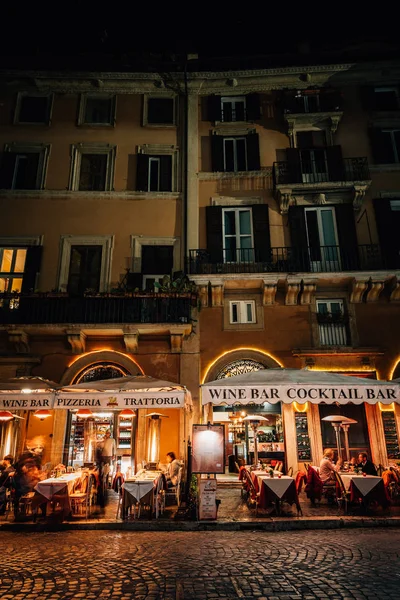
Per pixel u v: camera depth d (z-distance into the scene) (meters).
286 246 15.70
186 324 13.93
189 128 17.38
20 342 14.09
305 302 14.91
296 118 17.00
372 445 13.35
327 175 16.30
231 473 15.73
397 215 15.75
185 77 17.80
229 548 6.78
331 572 5.50
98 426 14.09
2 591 4.89
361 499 9.20
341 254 15.38
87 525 8.38
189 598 4.68
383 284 14.51
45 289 15.27
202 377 14.37
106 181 16.70
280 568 5.69
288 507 9.93
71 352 14.38
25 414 13.79
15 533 7.98
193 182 16.64
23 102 17.77
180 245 15.93
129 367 14.24
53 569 5.70
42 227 15.97
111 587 5.02
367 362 14.17
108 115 17.81
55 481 8.93
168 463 12.20
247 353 14.47
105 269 15.57
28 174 16.77
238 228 16.28
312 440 13.41
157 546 6.95
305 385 9.32
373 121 17.19
